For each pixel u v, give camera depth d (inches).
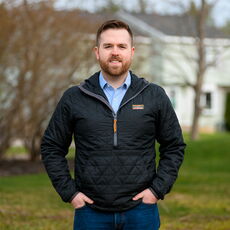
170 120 127.3
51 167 127.4
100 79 127.5
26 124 478.0
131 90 124.6
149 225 124.1
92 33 480.7
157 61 964.0
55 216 253.9
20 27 450.0
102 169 120.7
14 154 607.2
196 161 567.5
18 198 305.1
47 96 474.3
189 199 316.2
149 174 123.6
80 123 123.4
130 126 122.0
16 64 457.7
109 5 578.9
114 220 122.5
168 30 1105.4
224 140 729.0
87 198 122.7
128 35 125.8
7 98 462.6
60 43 472.7
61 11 470.0
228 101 1162.0
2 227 227.0
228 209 282.7
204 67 891.4
